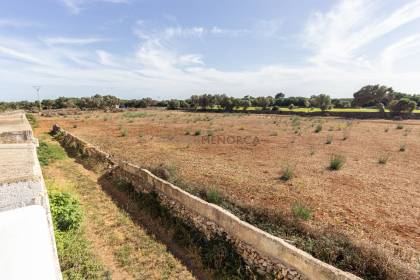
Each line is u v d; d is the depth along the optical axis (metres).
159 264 4.68
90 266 4.45
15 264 1.95
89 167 10.95
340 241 4.28
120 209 6.87
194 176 8.63
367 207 6.19
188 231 5.54
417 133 19.70
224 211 5.02
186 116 38.78
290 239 4.48
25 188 4.27
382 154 12.26
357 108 55.53
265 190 7.33
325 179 8.38
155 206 6.68
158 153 12.53
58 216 5.33
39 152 12.76
